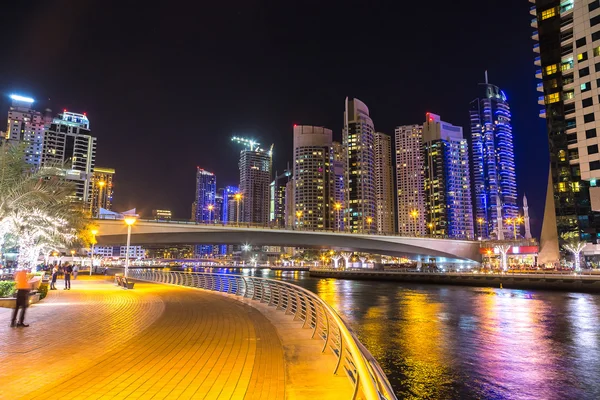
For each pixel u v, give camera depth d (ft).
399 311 116.88
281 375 28.04
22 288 48.65
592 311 115.03
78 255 401.90
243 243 329.11
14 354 34.09
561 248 355.77
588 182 347.15
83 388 24.85
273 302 74.69
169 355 34.14
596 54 342.03
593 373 51.62
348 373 27.68
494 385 46.98
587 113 344.28
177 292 106.01
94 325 50.24
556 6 379.14
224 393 23.99
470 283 241.55
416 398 42.80
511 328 85.81
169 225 275.59
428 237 397.19
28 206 109.19
